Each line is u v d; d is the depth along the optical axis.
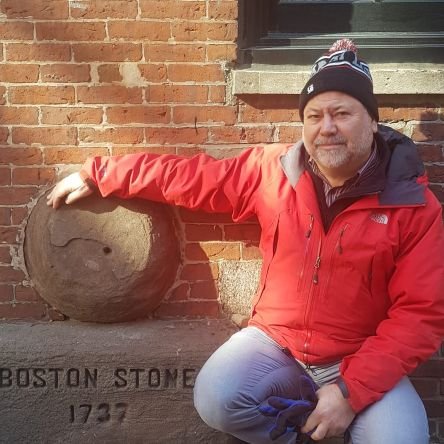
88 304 3.16
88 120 3.21
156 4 3.14
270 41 3.32
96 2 3.14
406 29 3.31
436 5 3.29
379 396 2.49
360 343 2.71
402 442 2.46
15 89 3.19
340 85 2.55
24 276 3.29
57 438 3.14
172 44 3.17
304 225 2.71
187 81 3.20
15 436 3.15
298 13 3.32
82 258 3.15
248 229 3.27
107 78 3.19
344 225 2.63
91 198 3.14
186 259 3.30
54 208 3.16
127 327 3.22
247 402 2.69
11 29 3.15
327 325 2.70
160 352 3.07
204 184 2.94
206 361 2.97
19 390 3.11
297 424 2.56
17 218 3.26
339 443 3.19
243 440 2.83
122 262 3.14
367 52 3.27
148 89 3.20
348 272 2.63
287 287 2.75
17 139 3.22
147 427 3.13
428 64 3.26
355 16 3.32
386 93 3.17
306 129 2.64
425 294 2.53
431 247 2.58
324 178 2.72
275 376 2.73
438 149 3.24
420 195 2.61
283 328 2.79
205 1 3.14
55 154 3.23
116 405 3.12
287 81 3.15
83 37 3.16
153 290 3.19
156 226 3.15
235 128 3.24
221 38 3.17
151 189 3.00
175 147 3.24
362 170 2.64
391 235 2.59
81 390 3.11
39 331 3.18
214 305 3.32
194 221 3.27
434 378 3.34
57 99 3.20
